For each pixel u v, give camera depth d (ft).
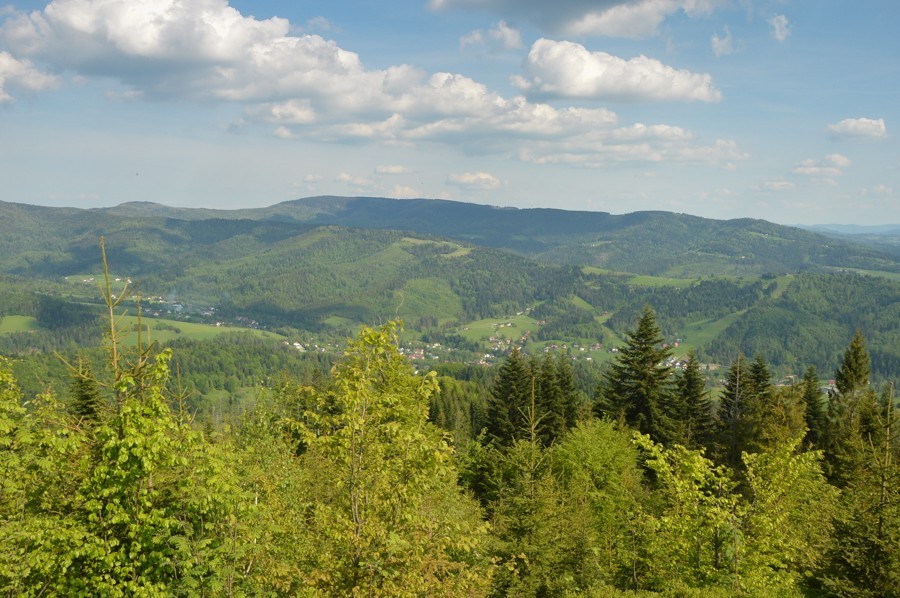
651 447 61.72
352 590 32.32
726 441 156.56
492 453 90.07
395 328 35.58
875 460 61.87
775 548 58.03
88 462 37.81
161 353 36.42
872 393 151.53
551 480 66.49
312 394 35.81
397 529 34.60
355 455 33.94
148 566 34.91
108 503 35.17
